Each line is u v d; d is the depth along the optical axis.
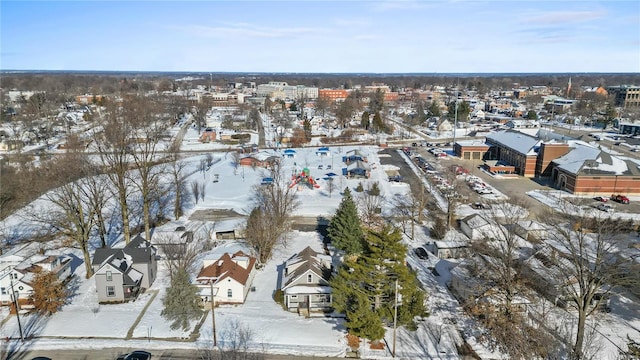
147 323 46.06
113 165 67.94
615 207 84.00
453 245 62.16
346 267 46.94
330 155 131.75
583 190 92.75
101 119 145.62
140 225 73.31
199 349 41.78
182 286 46.09
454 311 48.50
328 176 106.56
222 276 50.19
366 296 41.69
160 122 151.38
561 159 104.88
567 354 39.59
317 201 87.62
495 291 46.12
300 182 99.38
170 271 52.28
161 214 76.50
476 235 66.25
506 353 40.75
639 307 48.62
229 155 129.38
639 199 89.75
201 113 181.50
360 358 40.72
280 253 63.00
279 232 63.47
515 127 179.00
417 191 94.06
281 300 50.66
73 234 56.97
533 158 109.44
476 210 80.75
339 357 40.88
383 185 99.12
